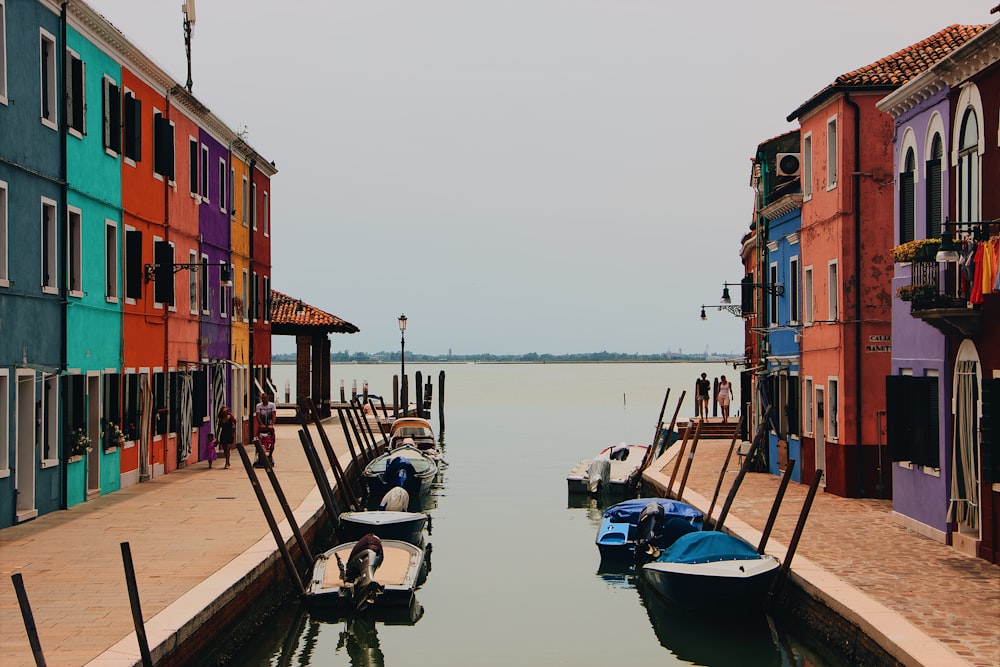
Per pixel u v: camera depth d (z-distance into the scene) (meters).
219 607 12.55
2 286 16.91
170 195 25.84
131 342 22.92
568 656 14.32
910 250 16.41
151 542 16.14
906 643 10.80
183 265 25.17
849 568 14.66
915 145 17.77
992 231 14.65
